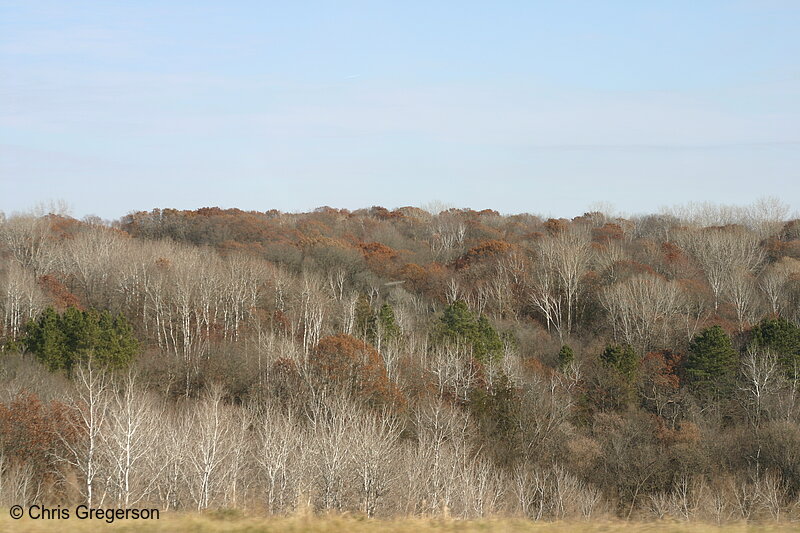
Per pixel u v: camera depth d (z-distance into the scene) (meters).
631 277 79.00
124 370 53.09
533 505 38.84
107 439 30.48
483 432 47.78
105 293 74.69
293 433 35.56
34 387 44.00
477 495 33.84
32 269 81.00
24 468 30.44
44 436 32.50
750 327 68.38
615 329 72.62
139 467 30.03
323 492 29.64
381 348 59.28
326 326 67.94
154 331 67.88
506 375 53.75
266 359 54.44
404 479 32.75
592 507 38.97
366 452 30.23
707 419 54.03
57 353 53.28
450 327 65.62
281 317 68.50
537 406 49.78
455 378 53.88
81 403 36.59
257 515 20.30
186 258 77.50
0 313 65.75
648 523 20.41
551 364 67.00
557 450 46.72
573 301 81.81
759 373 54.88
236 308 68.12
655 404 56.66
